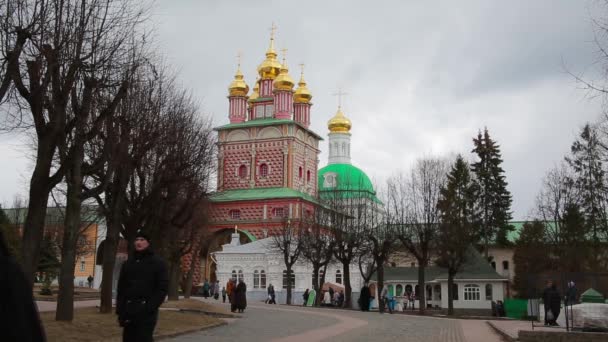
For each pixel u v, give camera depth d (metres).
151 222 37.84
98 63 24.20
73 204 26.69
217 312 40.78
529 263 85.88
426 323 39.62
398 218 66.06
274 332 30.27
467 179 86.00
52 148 22.64
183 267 101.62
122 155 30.30
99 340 23.28
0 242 5.96
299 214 92.69
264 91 117.56
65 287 25.98
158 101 35.94
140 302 14.03
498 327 33.16
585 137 74.19
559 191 78.56
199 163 40.72
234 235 91.00
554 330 27.67
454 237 63.91
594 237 74.12
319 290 71.31
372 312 55.19
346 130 133.38
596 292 32.72
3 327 5.64
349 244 69.88
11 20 21.11
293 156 109.19
